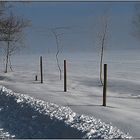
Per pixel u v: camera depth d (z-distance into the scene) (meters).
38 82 25.06
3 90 15.12
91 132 9.05
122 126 10.49
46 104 12.29
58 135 9.42
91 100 15.84
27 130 10.23
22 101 12.68
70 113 10.98
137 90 22.31
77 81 26.23
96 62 49.16
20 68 38.66
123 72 34.78
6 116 11.94
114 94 20.17
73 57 61.50
